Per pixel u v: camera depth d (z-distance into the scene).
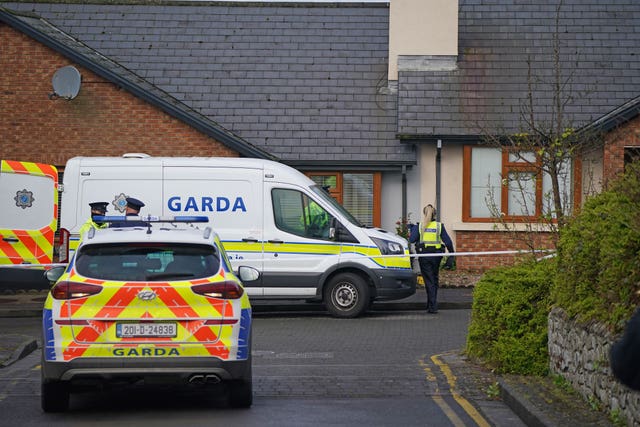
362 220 30.14
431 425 10.79
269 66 32.59
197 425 10.73
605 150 28.05
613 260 10.62
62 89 28.78
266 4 34.88
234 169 21.88
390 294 21.88
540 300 13.64
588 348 11.12
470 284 27.56
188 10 34.75
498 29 32.84
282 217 21.88
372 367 14.81
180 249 11.31
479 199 29.88
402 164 29.80
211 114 30.98
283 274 21.75
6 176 23.38
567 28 32.78
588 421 10.05
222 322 11.02
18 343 17.02
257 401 12.25
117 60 32.72
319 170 30.09
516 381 12.63
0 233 23.31
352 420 11.02
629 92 30.59
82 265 11.14
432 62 31.61
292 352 16.56
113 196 21.64
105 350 10.83
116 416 11.30
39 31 29.08
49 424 10.82
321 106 31.27
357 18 34.28
